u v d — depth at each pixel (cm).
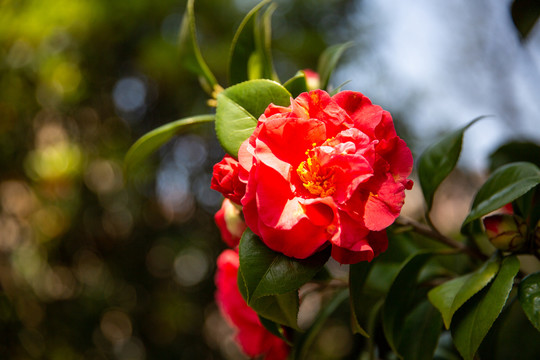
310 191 79
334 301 129
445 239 111
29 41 369
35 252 386
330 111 81
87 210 398
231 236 103
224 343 418
